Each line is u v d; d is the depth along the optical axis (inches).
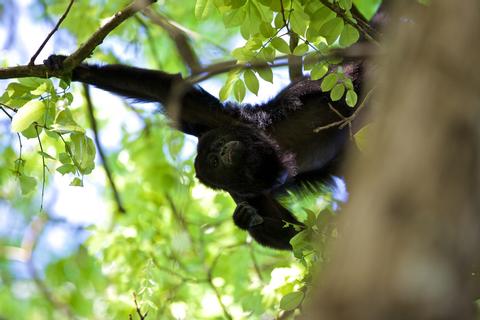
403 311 132.0
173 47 619.2
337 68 376.2
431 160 138.6
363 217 139.6
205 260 568.7
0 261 778.8
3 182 638.5
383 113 147.6
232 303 522.0
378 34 343.9
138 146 643.5
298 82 460.1
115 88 422.0
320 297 139.1
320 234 345.7
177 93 343.0
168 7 647.1
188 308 511.8
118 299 506.9
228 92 348.2
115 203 620.1
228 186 457.7
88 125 629.9
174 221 555.2
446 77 142.3
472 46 143.3
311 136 452.8
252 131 451.2
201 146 457.4
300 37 344.5
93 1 594.6
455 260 135.4
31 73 355.9
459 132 139.6
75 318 688.4
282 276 436.5
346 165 455.5
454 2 145.5
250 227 459.2
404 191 137.9
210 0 357.4
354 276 135.7
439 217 136.0
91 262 687.7
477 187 138.2
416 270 133.4
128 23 612.4
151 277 453.7
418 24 149.6
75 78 410.9
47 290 719.1
